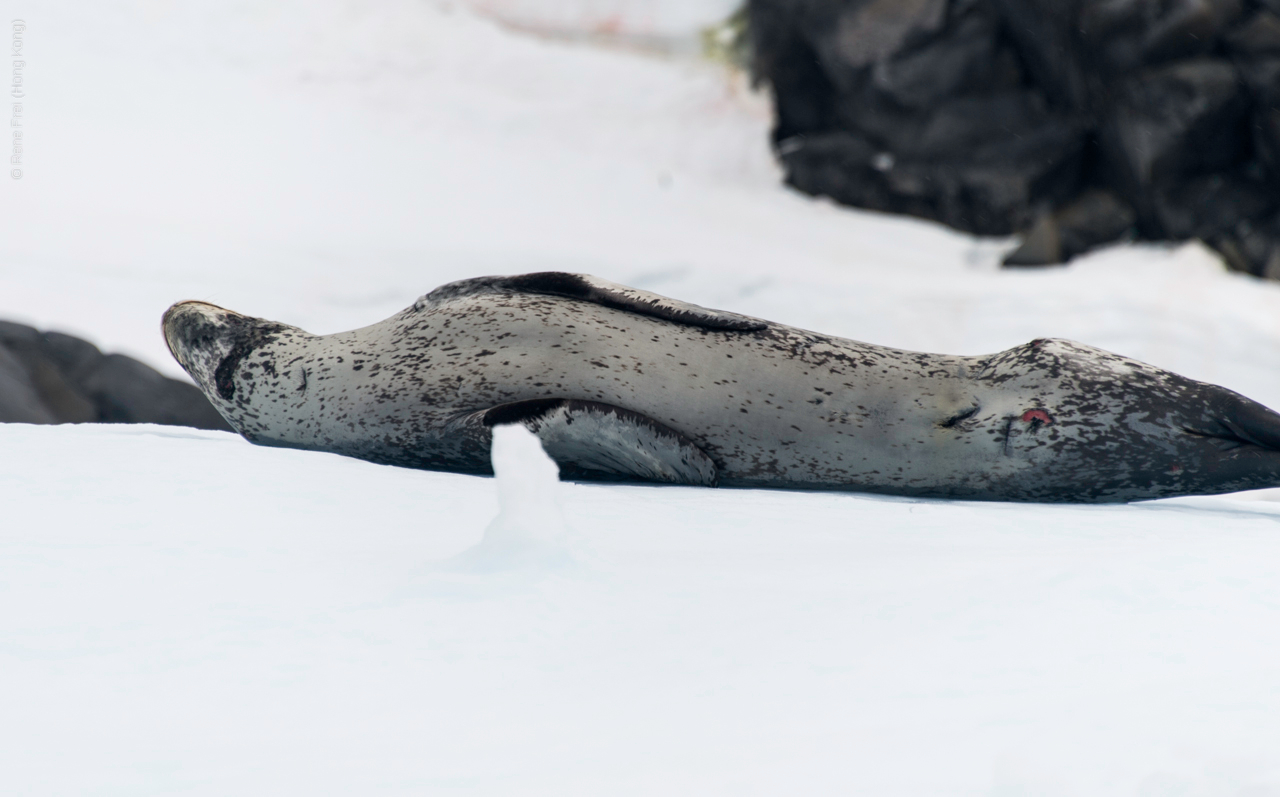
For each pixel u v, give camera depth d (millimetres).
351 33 88562
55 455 15414
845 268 66938
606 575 9711
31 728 6527
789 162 83000
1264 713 6277
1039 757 5734
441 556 10391
